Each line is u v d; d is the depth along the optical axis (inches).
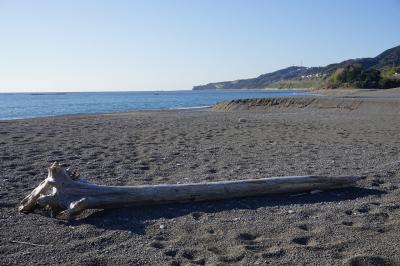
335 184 275.3
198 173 319.9
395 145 485.7
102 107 2224.4
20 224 205.5
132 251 176.1
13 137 536.1
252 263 166.6
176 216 221.0
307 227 207.9
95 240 186.7
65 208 214.2
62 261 165.2
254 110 1454.2
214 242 187.8
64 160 369.1
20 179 292.8
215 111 1465.3
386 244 184.9
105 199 219.8
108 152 417.7
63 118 1006.4
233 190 250.2
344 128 695.7
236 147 464.1
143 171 327.3
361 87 3661.4
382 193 270.1
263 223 212.2
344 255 174.2
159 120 898.7
